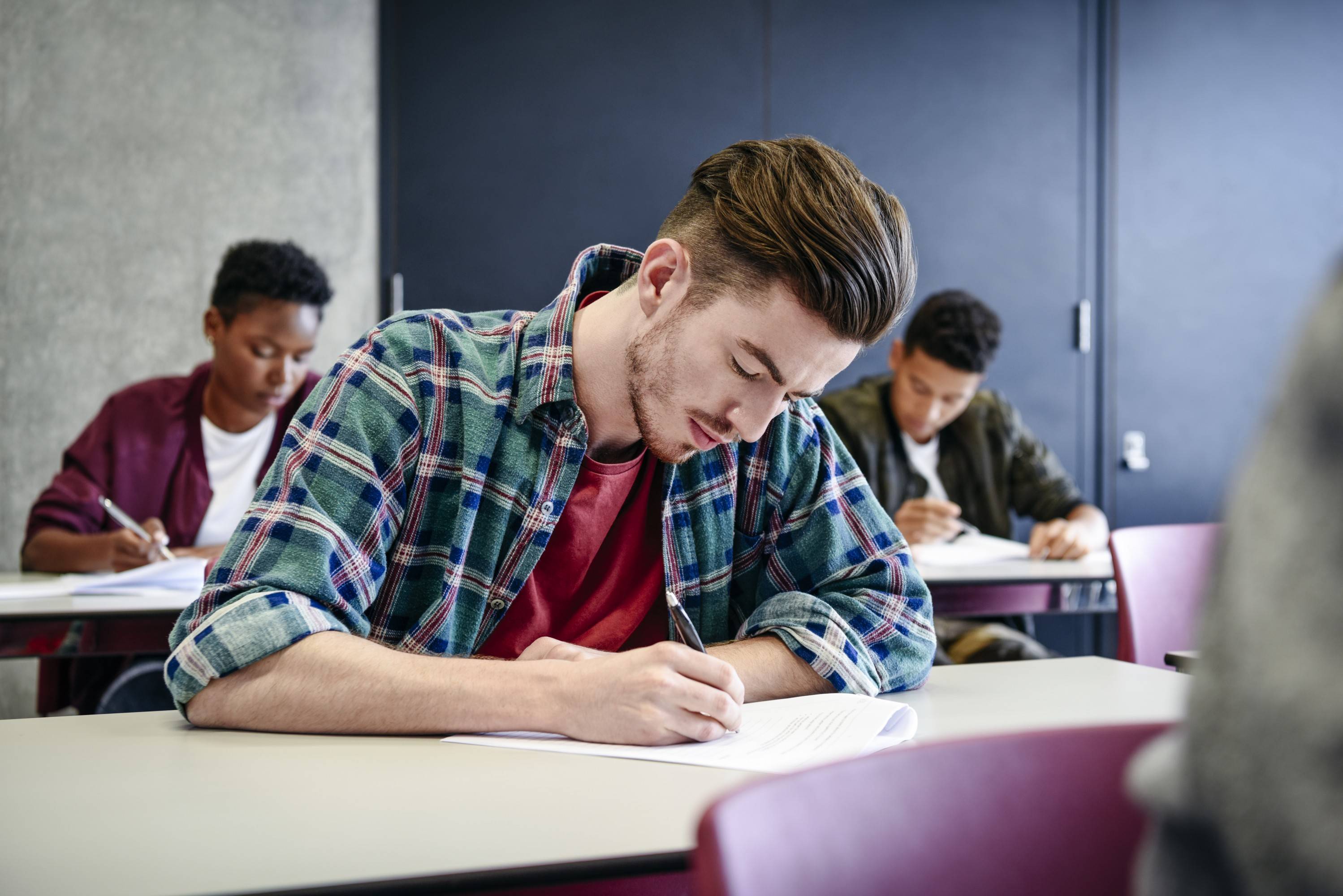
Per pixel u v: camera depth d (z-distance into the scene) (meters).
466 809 0.63
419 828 0.59
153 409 2.53
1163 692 1.00
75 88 2.92
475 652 1.03
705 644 1.10
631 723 0.77
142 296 2.97
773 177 0.89
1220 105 3.76
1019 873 0.41
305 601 0.87
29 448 2.90
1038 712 0.91
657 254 0.94
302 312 2.59
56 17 2.90
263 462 2.61
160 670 2.13
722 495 1.11
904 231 0.92
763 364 0.90
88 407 2.94
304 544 0.89
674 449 0.98
